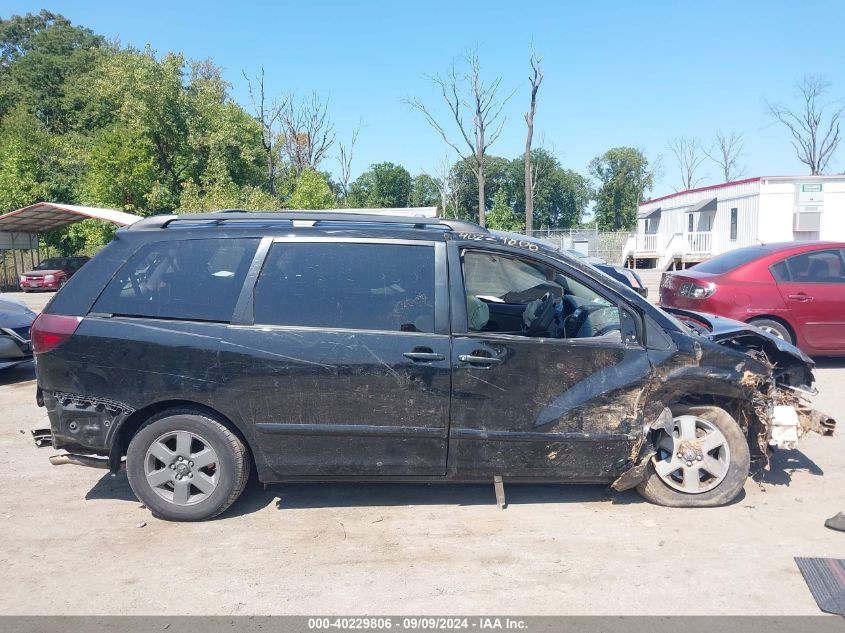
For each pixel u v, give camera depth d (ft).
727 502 14.98
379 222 15.07
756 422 15.33
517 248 14.48
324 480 14.33
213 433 14.05
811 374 16.94
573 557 12.75
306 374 13.76
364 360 13.74
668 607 11.07
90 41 214.07
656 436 14.71
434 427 13.91
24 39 224.33
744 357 14.53
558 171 205.16
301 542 13.46
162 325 14.05
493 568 12.37
